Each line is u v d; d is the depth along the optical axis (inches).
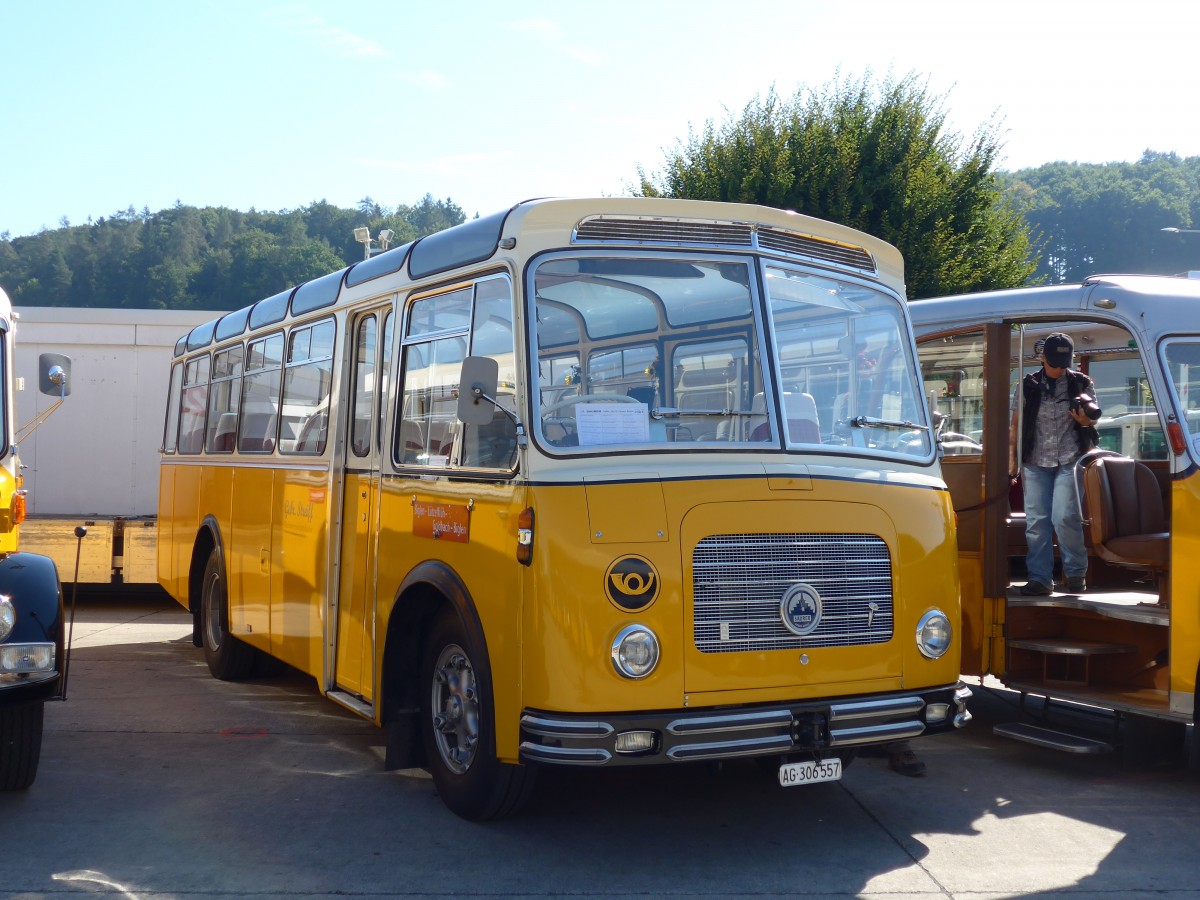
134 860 199.6
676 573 191.0
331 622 270.1
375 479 252.7
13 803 233.5
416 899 181.9
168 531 438.0
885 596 209.6
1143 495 275.4
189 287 4857.3
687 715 188.4
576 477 193.0
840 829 219.3
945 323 299.7
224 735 295.3
